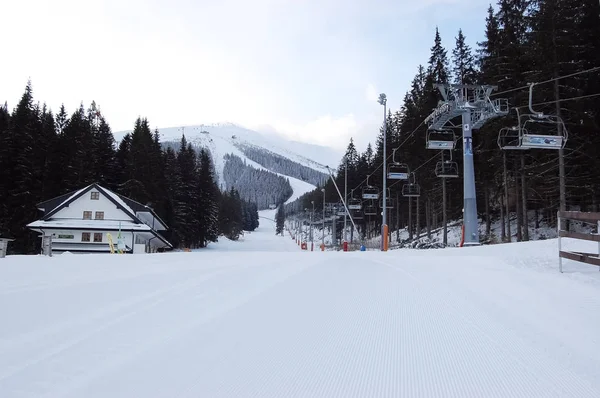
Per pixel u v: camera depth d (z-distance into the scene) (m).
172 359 4.62
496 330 5.57
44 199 52.88
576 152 26.95
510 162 32.88
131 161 60.78
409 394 3.80
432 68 43.00
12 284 8.54
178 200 72.75
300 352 4.83
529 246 15.98
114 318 6.28
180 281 9.43
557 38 25.45
